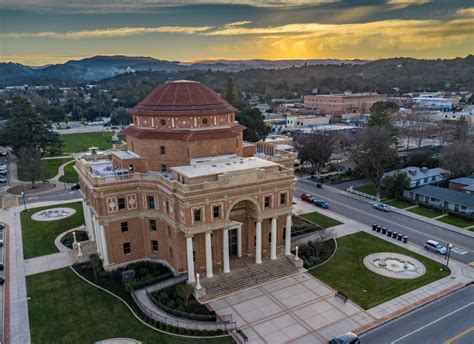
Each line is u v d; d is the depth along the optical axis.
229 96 147.25
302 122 164.00
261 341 39.97
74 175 110.00
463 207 74.25
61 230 69.81
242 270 52.44
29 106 117.25
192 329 41.50
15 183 102.75
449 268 54.41
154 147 54.62
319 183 95.94
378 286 50.09
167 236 53.09
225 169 50.22
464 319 43.09
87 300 47.56
